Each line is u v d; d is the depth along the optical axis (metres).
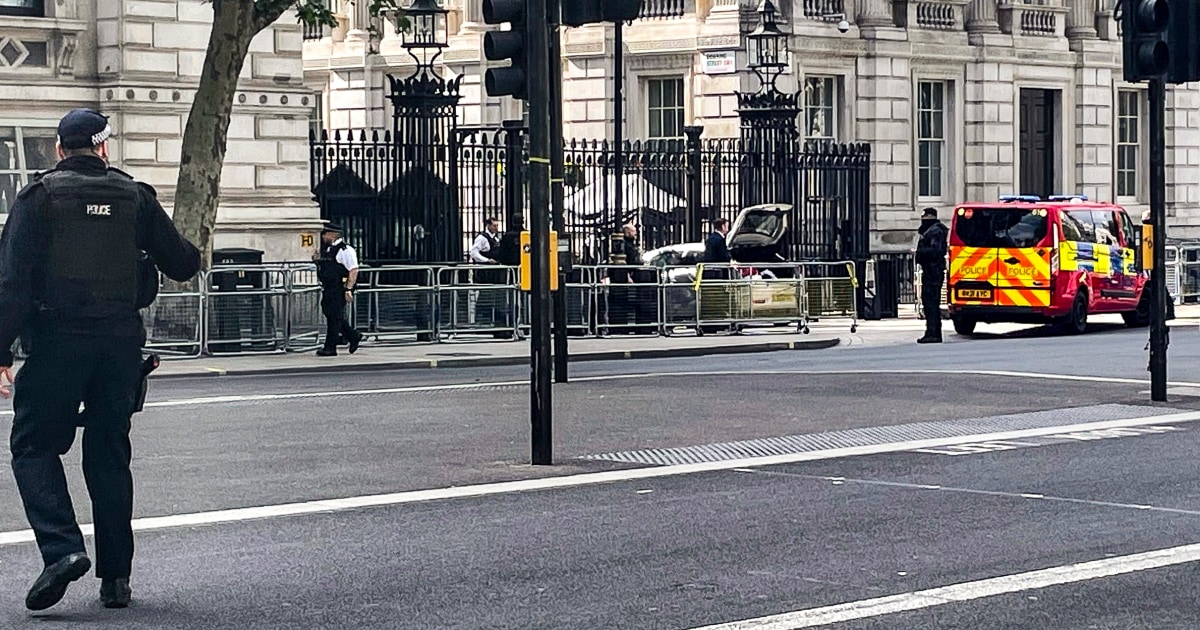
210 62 25.91
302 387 20.28
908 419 16.27
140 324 8.77
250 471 13.08
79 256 8.49
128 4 28.81
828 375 20.95
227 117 26.22
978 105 45.81
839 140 42.75
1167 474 12.88
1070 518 11.10
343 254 25.52
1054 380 19.97
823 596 8.92
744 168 34.66
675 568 9.61
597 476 12.75
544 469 13.11
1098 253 32.06
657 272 29.98
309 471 13.06
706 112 41.31
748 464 13.34
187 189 26.00
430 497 11.86
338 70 46.53
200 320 24.97
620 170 32.75
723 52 40.84
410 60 45.50
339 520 11.02
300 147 31.09
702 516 11.16
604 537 10.48
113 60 28.95
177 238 8.90
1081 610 8.64
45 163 28.62
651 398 18.27
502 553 10.01
